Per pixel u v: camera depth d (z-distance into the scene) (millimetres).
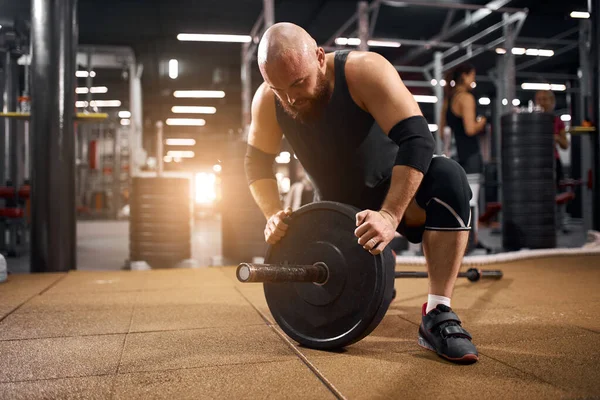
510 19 5352
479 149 4426
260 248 4398
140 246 4199
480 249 4691
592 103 4477
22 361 1396
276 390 1156
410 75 13039
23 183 6219
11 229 5121
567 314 1967
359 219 1332
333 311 1464
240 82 17188
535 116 4414
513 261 3672
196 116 22750
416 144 1370
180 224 4242
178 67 15484
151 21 11711
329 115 1502
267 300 1625
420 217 1613
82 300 2385
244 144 4438
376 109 1433
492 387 1156
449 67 8758
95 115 3611
